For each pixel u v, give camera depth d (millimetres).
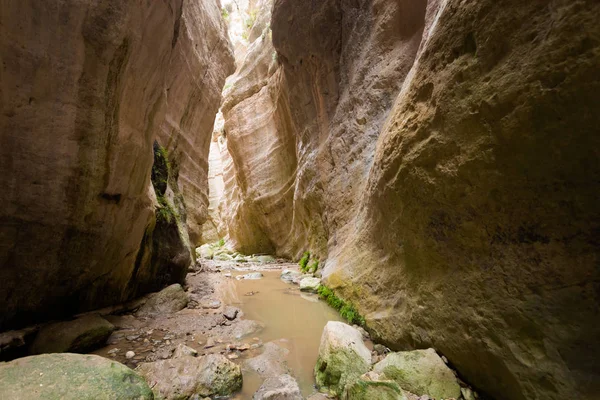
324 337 3184
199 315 4742
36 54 2760
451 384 2410
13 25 2559
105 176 3627
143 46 3727
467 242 2439
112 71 3375
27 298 3182
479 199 2254
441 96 2539
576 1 1558
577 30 1554
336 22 7352
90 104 3248
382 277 3957
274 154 14367
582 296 1751
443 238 2701
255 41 16969
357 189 5945
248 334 4023
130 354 3193
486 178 2156
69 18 2895
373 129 5820
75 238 3484
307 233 10242
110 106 3482
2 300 2945
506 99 1922
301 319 4707
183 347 3189
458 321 2496
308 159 9016
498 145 2029
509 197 2039
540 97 1726
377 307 3881
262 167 15047
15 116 2721
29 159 2889
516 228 2037
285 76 10094
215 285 7262
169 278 5996
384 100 5652
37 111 2861
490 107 2043
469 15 2254
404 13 5414
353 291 4723
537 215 1905
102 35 3141
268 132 15117
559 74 1639
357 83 6465
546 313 1878
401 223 3369
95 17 3043
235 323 4410
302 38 8375
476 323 2312
